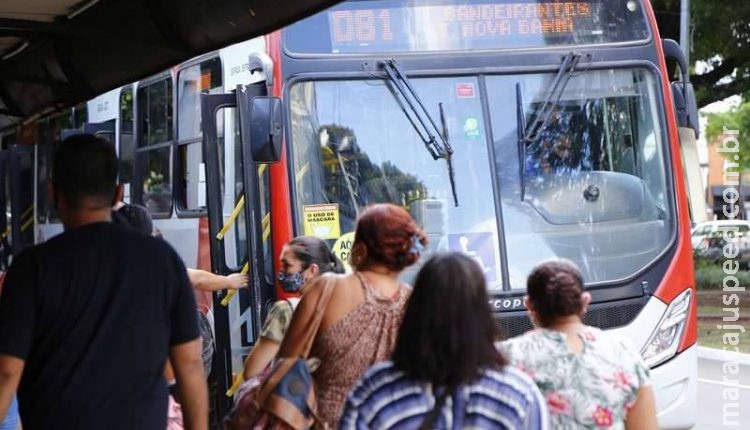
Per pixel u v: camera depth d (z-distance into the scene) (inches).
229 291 326.6
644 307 345.4
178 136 417.7
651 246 350.3
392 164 342.3
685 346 349.1
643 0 366.6
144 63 301.3
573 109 354.0
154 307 176.9
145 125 461.1
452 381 141.3
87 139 179.6
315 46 343.6
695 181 375.9
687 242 354.0
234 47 365.1
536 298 187.2
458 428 141.0
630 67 359.9
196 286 310.0
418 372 141.9
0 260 663.1
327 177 338.0
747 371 700.0
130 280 175.3
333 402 187.5
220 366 325.1
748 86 944.3
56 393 170.2
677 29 900.6
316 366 190.9
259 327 317.1
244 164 320.8
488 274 339.6
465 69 350.0
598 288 341.4
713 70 954.7
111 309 173.0
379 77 345.4
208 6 243.3
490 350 143.6
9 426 263.4
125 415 172.2
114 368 172.2
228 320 327.0
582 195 350.0
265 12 229.5
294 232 331.9
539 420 143.6
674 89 380.2
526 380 144.8
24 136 673.6
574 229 346.9
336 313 188.2
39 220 631.2
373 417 142.9
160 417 175.9
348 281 189.9
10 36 322.3
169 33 267.7
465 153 346.3
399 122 345.1
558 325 186.2
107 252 175.3
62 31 294.5
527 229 344.5
